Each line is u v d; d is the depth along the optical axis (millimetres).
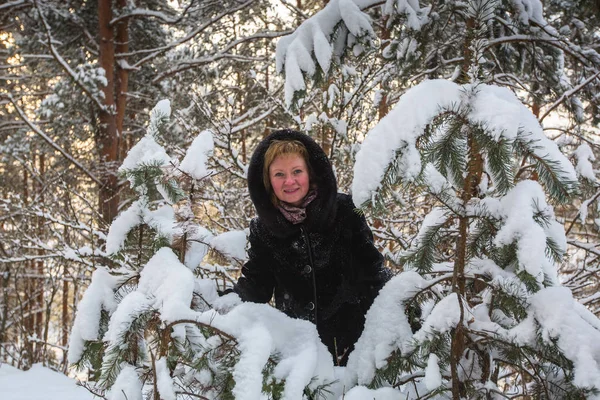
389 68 3334
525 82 3717
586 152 1938
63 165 8234
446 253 1952
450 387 1291
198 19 8250
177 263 1438
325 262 1728
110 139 7500
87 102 7609
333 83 3477
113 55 7758
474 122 1207
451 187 1354
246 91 5715
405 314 1414
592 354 1110
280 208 1709
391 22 3143
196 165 1566
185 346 1334
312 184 1670
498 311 1371
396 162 1218
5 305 5535
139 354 1368
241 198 3797
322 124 3281
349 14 2992
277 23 7988
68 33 8305
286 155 1621
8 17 7863
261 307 1381
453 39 3250
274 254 1790
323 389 1292
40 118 8164
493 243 1303
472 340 1279
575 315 1156
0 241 5270
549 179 1171
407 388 1421
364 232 1742
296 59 2982
